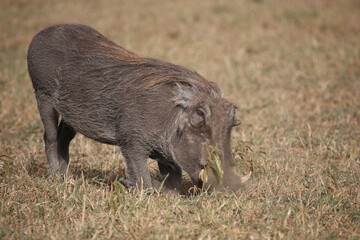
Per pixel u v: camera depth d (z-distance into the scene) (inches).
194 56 1678.2
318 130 1054.4
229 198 650.2
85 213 634.2
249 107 1210.0
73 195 674.8
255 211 630.5
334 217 626.2
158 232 570.9
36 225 597.3
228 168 626.8
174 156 660.7
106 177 789.2
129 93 689.6
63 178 789.9
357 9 2298.2
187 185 773.9
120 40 1852.9
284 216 622.5
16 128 1083.3
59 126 852.0
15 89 1327.5
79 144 963.3
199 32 1989.4
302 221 605.0
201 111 629.0
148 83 680.4
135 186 698.2
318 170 804.0
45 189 700.0
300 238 564.7
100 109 719.1
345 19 2098.9
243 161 751.1
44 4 2568.9
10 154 914.7
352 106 1208.8
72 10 2402.8
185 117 648.4
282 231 579.8
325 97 1282.0
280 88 1375.5
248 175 665.6
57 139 834.2
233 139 987.3
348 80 1418.6
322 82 1397.6
